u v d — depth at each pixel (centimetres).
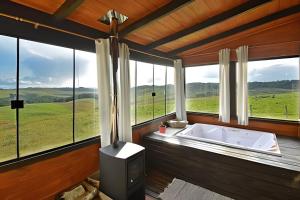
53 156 197
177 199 228
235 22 291
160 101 398
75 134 227
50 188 195
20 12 172
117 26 236
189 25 280
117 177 198
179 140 299
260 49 336
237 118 362
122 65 268
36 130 188
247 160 221
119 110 267
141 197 223
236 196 230
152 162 312
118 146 229
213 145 274
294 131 317
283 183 199
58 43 204
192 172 267
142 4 207
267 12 266
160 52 378
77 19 216
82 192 209
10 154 168
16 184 167
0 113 162
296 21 301
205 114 417
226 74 365
